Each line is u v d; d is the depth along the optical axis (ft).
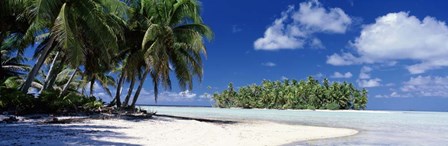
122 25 79.10
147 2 82.84
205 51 81.51
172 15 83.66
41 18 55.16
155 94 92.38
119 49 86.17
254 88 374.84
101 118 57.16
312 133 61.52
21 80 94.58
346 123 96.63
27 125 42.37
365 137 56.29
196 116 126.93
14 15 67.05
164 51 78.23
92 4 59.62
